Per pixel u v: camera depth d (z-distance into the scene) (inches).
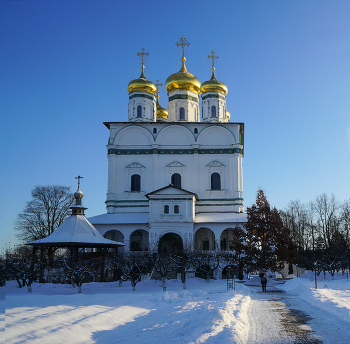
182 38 2615.7
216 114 2421.3
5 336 445.1
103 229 2044.8
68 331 511.2
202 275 1828.2
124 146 2239.2
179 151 2237.9
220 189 2187.5
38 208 2588.6
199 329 539.8
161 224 1951.3
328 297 873.5
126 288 1433.3
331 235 2632.9
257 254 1566.2
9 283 1541.6
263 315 704.4
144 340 510.9
